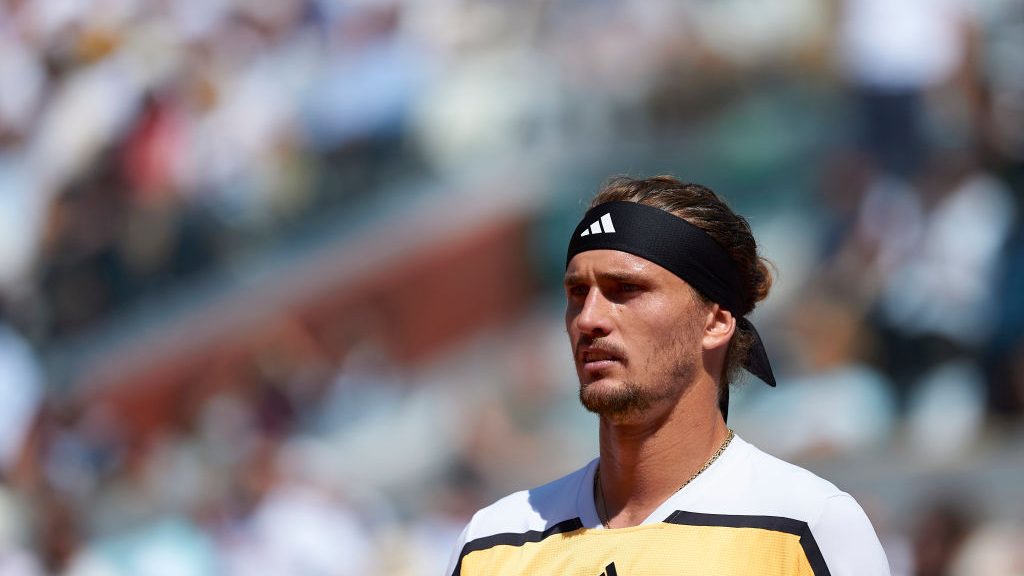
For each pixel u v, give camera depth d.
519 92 36.25
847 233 29.11
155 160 39.03
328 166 37.69
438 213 35.38
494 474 30.27
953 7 29.89
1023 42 29.83
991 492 24.30
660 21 34.75
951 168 28.34
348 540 27.81
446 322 34.50
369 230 36.16
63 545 28.30
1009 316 26.50
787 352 28.38
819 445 26.61
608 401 7.26
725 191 32.72
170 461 33.44
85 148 39.81
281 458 29.12
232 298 36.56
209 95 39.34
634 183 7.58
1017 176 28.19
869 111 30.17
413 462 31.73
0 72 42.06
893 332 27.41
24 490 32.22
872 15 30.58
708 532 7.14
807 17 32.59
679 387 7.36
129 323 37.69
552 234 33.91
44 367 37.72
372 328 35.22
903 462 25.41
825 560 6.98
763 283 7.82
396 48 38.12
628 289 7.32
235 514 27.88
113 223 38.91
